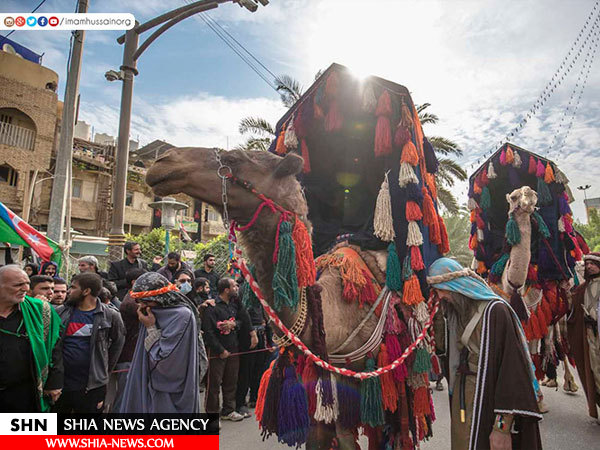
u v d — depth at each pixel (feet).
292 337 8.15
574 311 18.84
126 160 28.35
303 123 11.51
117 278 22.40
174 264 22.44
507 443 8.31
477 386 8.68
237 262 8.16
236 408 19.22
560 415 18.52
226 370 18.79
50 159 72.59
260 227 8.38
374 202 12.90
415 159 10.11
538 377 20.97
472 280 9.66
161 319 10.79
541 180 20.70
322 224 13.30
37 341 11.45
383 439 10.19
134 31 28.86
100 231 85.46
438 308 10.04
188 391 10.41
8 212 22.93
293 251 8.03
